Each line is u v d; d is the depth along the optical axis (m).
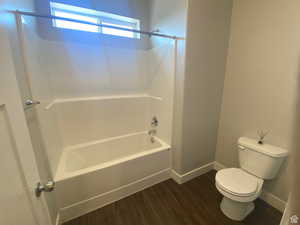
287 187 1.50
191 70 1.69
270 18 1.44
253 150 1.54
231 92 1.91
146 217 1.52
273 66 1.47
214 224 1.46
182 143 1.88
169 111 2.00
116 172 1.65
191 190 1.88
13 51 0.91
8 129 0.54
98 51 2.09
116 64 2.24
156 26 2.07
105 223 1.46
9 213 0.51
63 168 1.57
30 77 1.13
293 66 1.34
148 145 2.43
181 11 1.57
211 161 2.24
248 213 1.54
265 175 1.47
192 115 1.86
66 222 1.46
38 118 1.18
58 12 1.84
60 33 1.84
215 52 1.79
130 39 2.24
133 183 1.80
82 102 2.07
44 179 1.18
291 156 0.37
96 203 1.59
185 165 1.99
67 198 1.45
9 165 0.53
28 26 1.24
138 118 2.52
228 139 2.03
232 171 1.58
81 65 2.03
